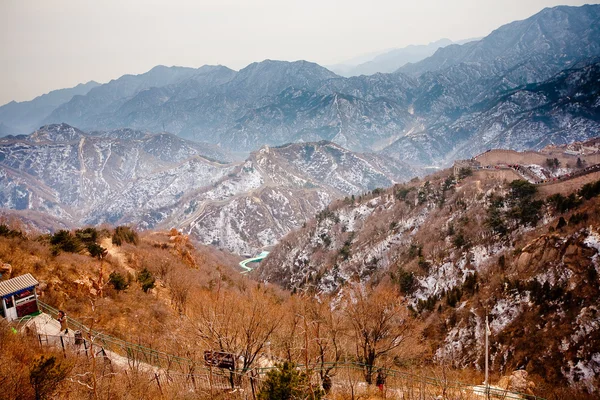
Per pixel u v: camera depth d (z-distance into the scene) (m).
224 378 36.16
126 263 74.44
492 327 73.56
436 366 63.34
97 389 30.64
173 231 121.38
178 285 67.25
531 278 76.94
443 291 102.56
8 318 42.41
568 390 54.94
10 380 29.09
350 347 50.88
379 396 39.78
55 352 35.38
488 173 151.00
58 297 49.22
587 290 66.50
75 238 68.38
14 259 51.06
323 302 78.88
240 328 40.75
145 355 40.84
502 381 47.94
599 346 57.62
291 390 27.03
